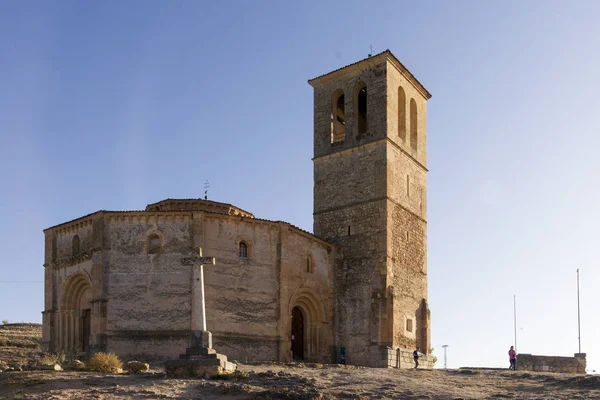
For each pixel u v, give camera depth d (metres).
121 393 31.66
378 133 61.97
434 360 63.44
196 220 50.97
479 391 36.69
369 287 58.75
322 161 65.25
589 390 36.28
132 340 48.91
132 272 50.09
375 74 63.44
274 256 54.06
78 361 40.09
